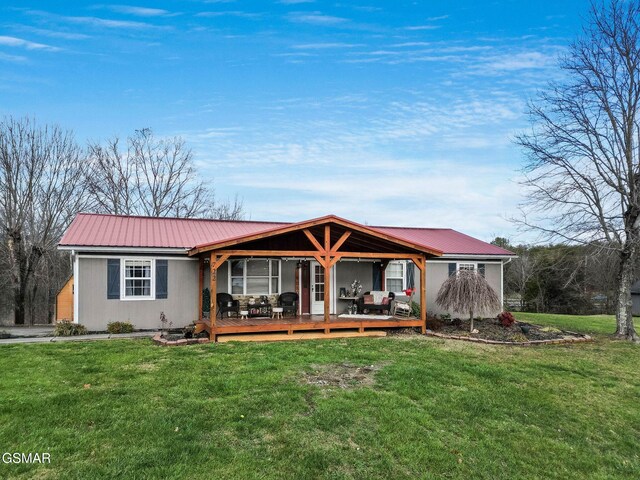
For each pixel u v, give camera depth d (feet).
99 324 43.39
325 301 41.24
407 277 55.01
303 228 40.06
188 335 39.19
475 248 59.57
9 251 71.56
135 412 19.57
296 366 28.43
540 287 101.76
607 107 46.98
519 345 40.42
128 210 98.07
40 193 75.31
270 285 48.44
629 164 46.29
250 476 14.85
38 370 26.43
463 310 44.27
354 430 18.97
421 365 30.01
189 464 15.31
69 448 16.02
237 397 21.95
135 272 44.96
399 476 15.79
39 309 80.38
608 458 18.99
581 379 29.30
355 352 33.35
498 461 17.72
